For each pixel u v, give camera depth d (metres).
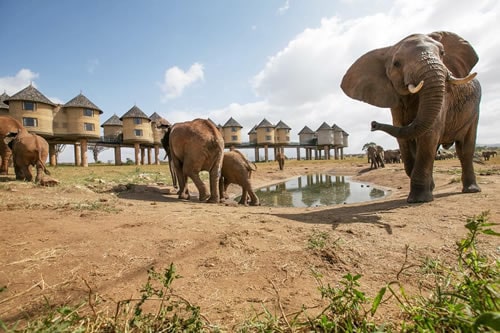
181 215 4.97
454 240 3.44
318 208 6.82
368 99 6.95
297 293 2.29
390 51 6.64
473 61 6.78
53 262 2.77
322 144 72.25
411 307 1.71
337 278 2.57
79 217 4.56
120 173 18.91
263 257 2.98
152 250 3.12
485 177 9.88
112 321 1.68
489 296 1.48
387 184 14.60
